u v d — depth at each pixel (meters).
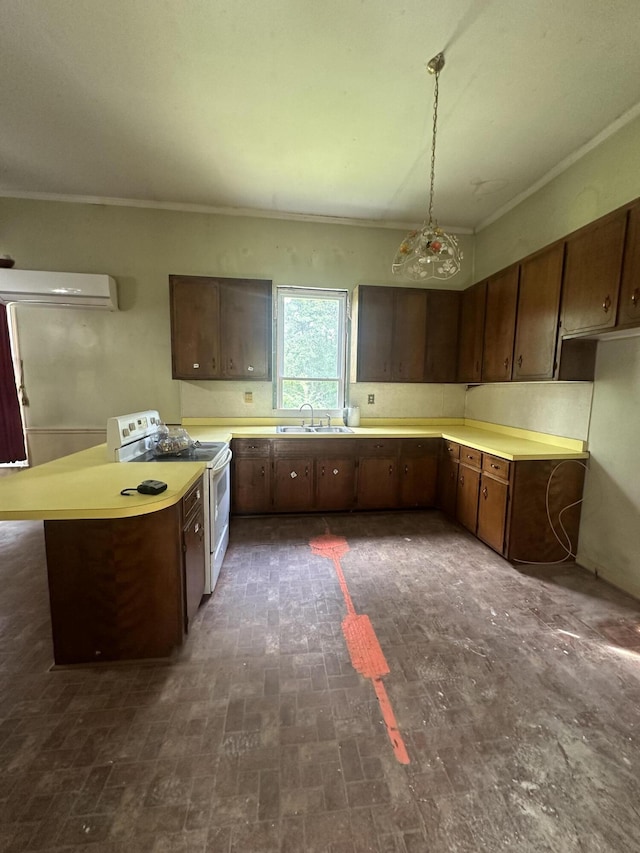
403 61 1.89
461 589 2.36
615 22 1.66
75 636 1.68
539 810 1.14
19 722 1.41
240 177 3.03
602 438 2.50
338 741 1.35
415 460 3.63
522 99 2.15
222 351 3.48
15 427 3.46
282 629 1.96
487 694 1.57
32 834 1.06
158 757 1.28
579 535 2.70
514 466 2.59
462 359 3.74
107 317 3.55
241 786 1.19
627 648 1.85
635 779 1.24
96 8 1.64
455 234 3.93
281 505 3.48
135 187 3.21
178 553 1.71
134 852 1.02
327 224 3.75
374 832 1.08
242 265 3.67
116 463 2.09
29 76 2.01
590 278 2.20
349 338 3.94
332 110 2.25
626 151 2.29
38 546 2.91
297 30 1.73
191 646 1.82
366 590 2.33
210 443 2.79
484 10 1.62
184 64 1.93
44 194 3.33
